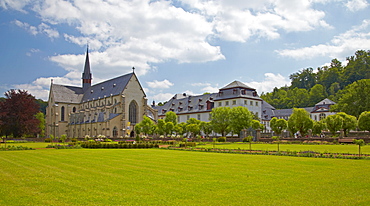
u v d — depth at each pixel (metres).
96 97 138.75
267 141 77.19
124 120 118.69
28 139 96.62
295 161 30.97
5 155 40.19
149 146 59.75
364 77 186.12
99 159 34.00
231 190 16.88
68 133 140.12
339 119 78.00
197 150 49.41
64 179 20.42
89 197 15.38
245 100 117.19
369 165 27.38
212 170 24.45
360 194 15.85
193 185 18.25
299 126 83.62
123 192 16.45
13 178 20.88
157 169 25.17
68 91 147.50
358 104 111.06
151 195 15.77
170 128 106.25
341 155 35.62
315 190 16.80
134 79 125.88
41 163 30.00
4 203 14.30
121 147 58.62
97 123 120.62
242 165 27.72
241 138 81.19
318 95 187.50
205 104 132.62
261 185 18.20
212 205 13.96
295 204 14.09
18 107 103.31
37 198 15.20
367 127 77.38
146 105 127.44
